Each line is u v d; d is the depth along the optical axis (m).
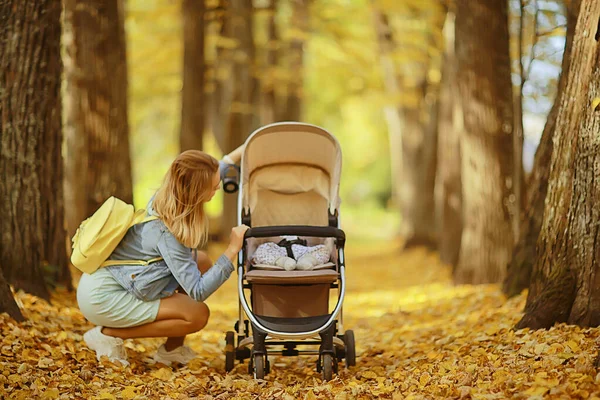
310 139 6.18
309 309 5.57
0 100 7.12
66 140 10.41
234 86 19.77
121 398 4.74
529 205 8.30
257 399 4.83
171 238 5.23
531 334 5.54
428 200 20.34
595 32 5.43
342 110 34.25
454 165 15.73
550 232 6.07
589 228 5.42
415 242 20.50
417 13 17.06
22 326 5.94
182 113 16.20
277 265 5.42
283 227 5.25
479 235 11.00
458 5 11.05
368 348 6.97
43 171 7.51
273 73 19.12
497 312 7.33
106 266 5.30
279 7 21.00
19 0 7.09
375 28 18.16
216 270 5.25
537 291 6.26
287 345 5.63
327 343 5.23
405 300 11.01
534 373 4.58
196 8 15.98
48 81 7.40
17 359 5.20
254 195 6.27
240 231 5.34
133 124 26.22
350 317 9.72
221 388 5.18
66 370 5.13
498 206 10.85
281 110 22.95
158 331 5.41
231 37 18.59
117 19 10.55
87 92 10.33
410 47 17.09
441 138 16.03
